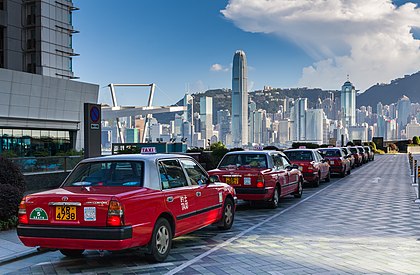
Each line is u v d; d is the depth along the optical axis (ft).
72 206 21.65
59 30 167.02
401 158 167.84
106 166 24.93
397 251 26.05
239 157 44.65
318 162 65.98
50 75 161.79
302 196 54.03
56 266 23.81
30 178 58.08
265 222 36.17
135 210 21.80
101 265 23.71
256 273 21.80
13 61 154.81
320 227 33.81
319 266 22.93
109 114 222.69
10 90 131.13
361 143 225.15
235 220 37.24
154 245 23.31
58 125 152.35
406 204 46.39
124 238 20.92
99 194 21.74
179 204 25.54
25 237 22.25
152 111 226.99
